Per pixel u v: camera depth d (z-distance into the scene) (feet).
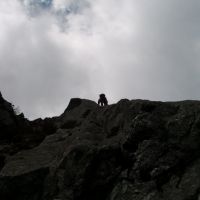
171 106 130.52
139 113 131.13
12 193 128.16
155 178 115.24
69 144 139.33
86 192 120.88
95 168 123.34
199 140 119.14
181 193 109.19
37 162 136.26
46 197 124.88
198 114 123.24
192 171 113.29
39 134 168.76
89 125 149.18
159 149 120.16
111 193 118.73
